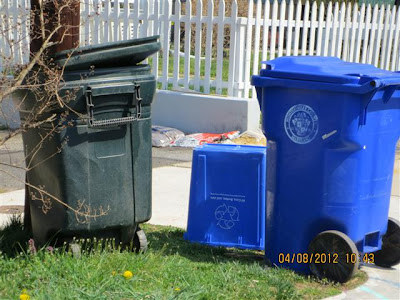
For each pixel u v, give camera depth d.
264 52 9.16
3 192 6.46
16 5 9.29
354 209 4.57
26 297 3.96
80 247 4.61
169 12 9.45
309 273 4.68
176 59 9.52
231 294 4.30
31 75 4.51
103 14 9.85
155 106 9.38
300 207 4.64
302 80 4.53
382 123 4.60
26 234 4.98
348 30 10.09
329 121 4.49
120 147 4.61
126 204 4.66
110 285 4.20
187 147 8.48
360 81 4.43
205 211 5.14
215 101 8.89
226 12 14.29
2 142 4.48
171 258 4.78
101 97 4.48
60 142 4.45
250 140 8.52
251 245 5.07
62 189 4.50
